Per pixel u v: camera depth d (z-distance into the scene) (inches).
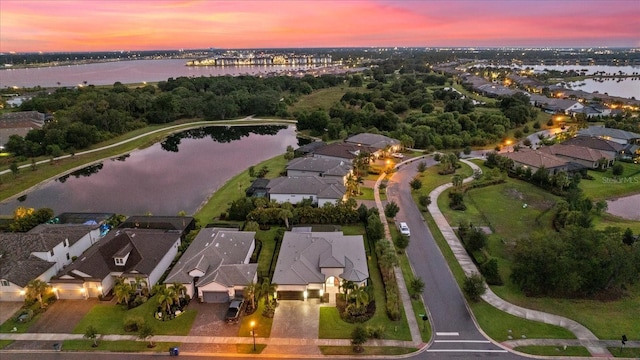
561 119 6894.7
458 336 1952.5
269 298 2224.4
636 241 2532.0
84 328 2025.1
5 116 6668.3
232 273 2265.0
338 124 6348.4
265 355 1843.0
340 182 3730.3
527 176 4133.9
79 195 4035.4
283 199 3508.9
